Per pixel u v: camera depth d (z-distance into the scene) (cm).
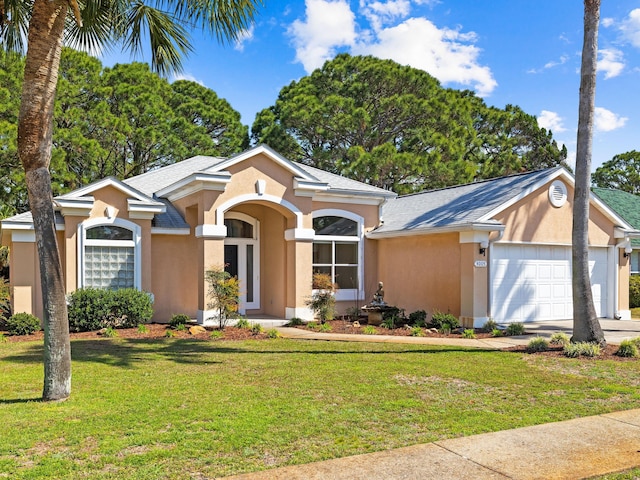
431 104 3058
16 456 534
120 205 1602
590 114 1191
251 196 1639
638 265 2464
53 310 752
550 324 1639
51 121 772
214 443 568
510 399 764
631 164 4947
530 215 1670
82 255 1538
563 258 1767
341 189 1848
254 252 1933
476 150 3475
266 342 1284
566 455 545
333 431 613
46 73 759
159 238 1695
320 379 874
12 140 2264
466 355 1102
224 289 1484
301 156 3331
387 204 2247
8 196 2453
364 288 1925
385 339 1338
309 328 1569
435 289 1702
